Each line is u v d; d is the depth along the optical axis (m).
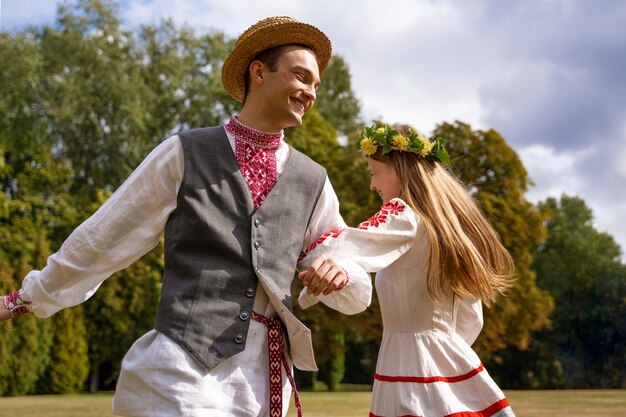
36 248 21.55
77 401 16.33
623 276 33.81
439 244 2.79
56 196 23.88
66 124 23.55
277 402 2.36
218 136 2.48
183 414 2.19
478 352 17.92
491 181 18.00
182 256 2.35
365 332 18.53
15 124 23.50
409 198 2.87
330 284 2.37
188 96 25.28
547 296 18.56
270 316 2.42
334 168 18.97
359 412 12.36
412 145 2.95
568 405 14.40
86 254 2.37
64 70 23.64
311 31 2.55
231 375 2.30
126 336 22.69
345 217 18.09
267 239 2.42
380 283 2.91
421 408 2.71
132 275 22.48
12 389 19.77
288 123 2.54
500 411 2.75
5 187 24.23
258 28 2.50
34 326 20.31
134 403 2.27
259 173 2.49
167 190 2.40
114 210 2.39
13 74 22.62
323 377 25.41
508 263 3.04
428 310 2.81
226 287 2.33
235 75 2.63
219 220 2.37
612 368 32.16
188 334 2.27
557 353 32.16
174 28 25.81
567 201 38.53
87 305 22.39
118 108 23.31
